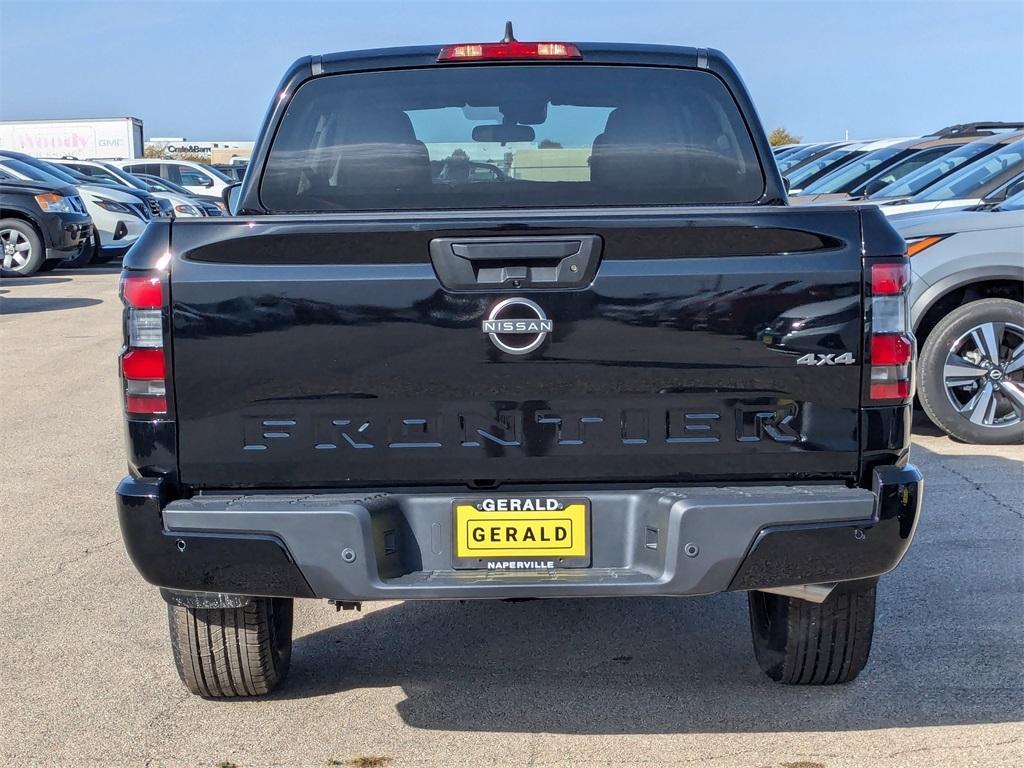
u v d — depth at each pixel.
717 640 4.35
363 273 3.04
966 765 3.32
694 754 3.41
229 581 3.09
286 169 3.90
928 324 7.39
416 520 3.15
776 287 3.06
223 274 3.05
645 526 3.13
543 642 4.36
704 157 3.91
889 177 12.39
